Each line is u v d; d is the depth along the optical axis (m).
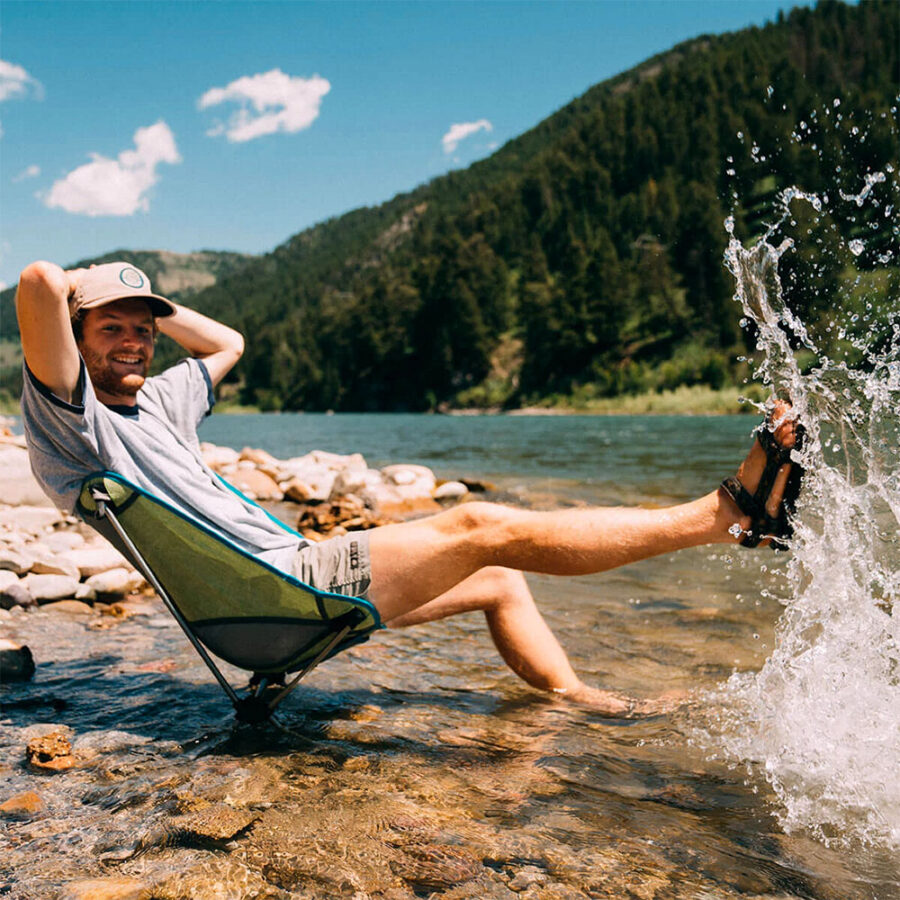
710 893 1.54
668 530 2.26
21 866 1.61
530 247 140.12
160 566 2.39
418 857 1.66
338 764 2.16
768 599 4.15
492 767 2.16
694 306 86.44
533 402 90.31
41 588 3.97
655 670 3.03
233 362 2.93
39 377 2.16
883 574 2.38
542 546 2.29
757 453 2.24
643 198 123.19
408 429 31.52
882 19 142.12
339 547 2.44
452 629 3.74
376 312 119.88
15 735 2.35
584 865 1.64
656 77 175.38
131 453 2.38
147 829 1.77
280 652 2.49
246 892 1.52
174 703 2.66
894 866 1.66
